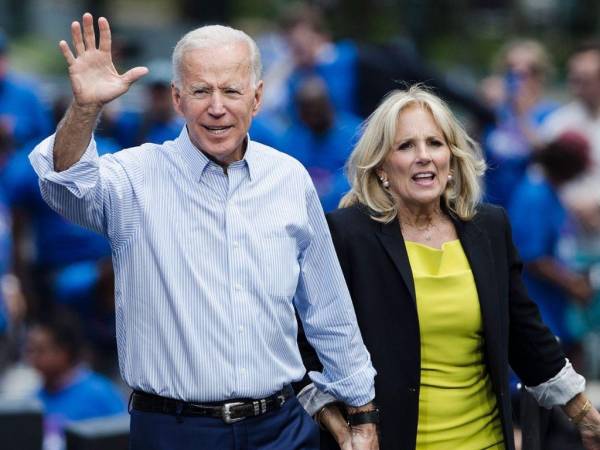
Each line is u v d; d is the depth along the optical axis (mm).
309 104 32688
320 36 38500
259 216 15680
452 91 36812
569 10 50406
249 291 15414
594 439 17672
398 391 16484
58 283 32656
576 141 28297
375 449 16438
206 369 15234
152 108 33500
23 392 30031
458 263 16844
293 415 16047
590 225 30406
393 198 16953
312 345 16594
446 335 16625
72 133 14727
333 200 31516
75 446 22078
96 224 15312
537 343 17422
